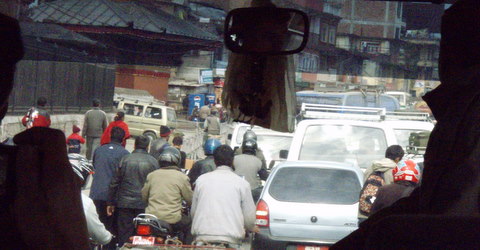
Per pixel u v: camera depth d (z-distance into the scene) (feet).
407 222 4.68
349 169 41.96
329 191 41.34
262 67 11.59
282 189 41.57
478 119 5.46
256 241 41.34
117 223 40.70
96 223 19.43
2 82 6.71
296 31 10.14
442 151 5.63
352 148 50.52
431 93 5.97
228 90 11.82
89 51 19.76
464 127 5.52
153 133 140.36
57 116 82.12
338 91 68.44
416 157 46.01
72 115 88.53
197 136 122.52
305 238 40.78
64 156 6.81
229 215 29.91
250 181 47.80
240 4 10.57
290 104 11.73
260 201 41.37
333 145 50.65
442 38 6.35
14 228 6.51
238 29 10.16
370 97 70.33
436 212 5.52
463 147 5.48
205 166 43.68
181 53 22.50
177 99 193.06
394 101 72.33
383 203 29.48
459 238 4.57
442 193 5.50
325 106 57.93
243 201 30.37
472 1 5.99
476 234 4.55
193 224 30.30
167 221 34.65
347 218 40.65
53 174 6.66
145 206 40.16
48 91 78.79
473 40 5.98
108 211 40.63
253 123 11.89
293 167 42.24
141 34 21.48
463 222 4.63
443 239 4.59
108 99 104.73
